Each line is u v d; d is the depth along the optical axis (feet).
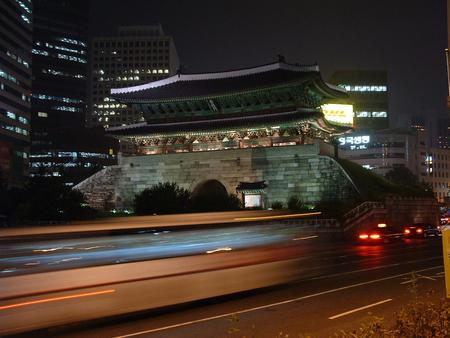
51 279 34.96
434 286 70.03
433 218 253.65
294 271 58.18
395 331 29.68
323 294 66.39
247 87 252.83
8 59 425.69
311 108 251.39
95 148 595.06
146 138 287.48
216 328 47.19
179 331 46.03
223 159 260.83
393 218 213.25
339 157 270.67
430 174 523.29
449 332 29.19
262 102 262.06
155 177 274.16
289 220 60.44
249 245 52.95
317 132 278.87
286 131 257.96
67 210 209.36
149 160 277.23
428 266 94.27
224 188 277.64
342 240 167.63
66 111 634.02
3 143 404.36
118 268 39.55
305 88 254.47
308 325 48.11
